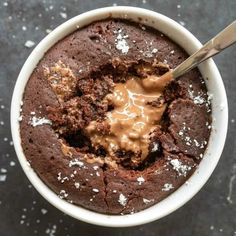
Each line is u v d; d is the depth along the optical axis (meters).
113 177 0.21
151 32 0.22
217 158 0.22
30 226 0.24
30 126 0.22
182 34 0.22
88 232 0.25
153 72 0.22
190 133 0.22
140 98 0.22
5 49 0.25
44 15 0.25
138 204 0.21
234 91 0.25
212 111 0.22
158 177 0.21
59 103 0.21
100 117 0.22
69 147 0.21
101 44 0.22
